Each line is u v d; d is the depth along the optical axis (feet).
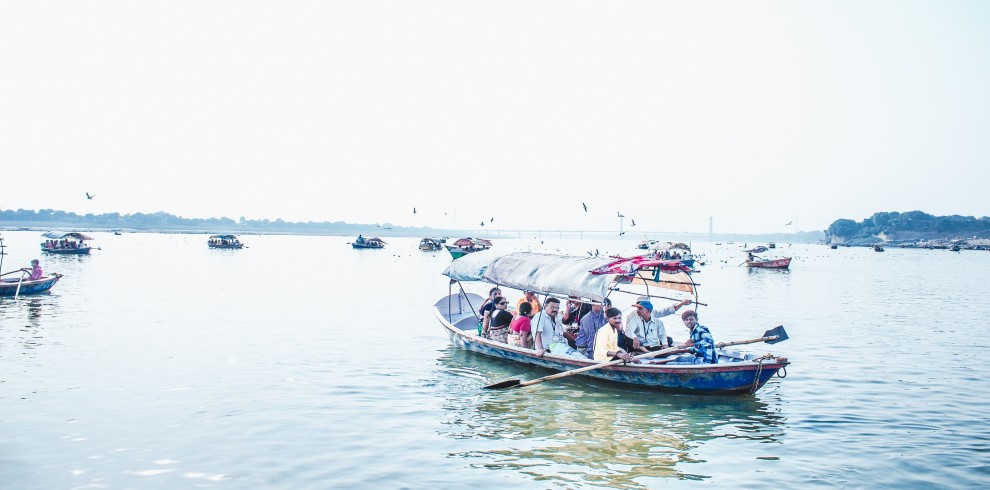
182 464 35.45
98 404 46.44
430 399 49.52
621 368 51.78
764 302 124.57
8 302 103.96
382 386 53.42
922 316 101.60
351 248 480.64
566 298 60.18
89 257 252.01
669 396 50.16
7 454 36.45
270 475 34.09
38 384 51.52
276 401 48.26
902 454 37.96
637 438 40.60
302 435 40.55
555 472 34.88
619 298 131.03
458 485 33.01
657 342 56.34
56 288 128.16
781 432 41.88
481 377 56.80
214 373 56.85
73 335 73.87
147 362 60.64
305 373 57.62
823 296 138.21
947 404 48.55
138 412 44.78
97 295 116.67
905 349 71.15
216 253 322.96
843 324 91.97
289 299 118.42
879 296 137.90
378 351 68.18
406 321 90.58
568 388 52.80
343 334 78.69
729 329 87.56
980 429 42.63
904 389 52.95
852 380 56.03
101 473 34.04
